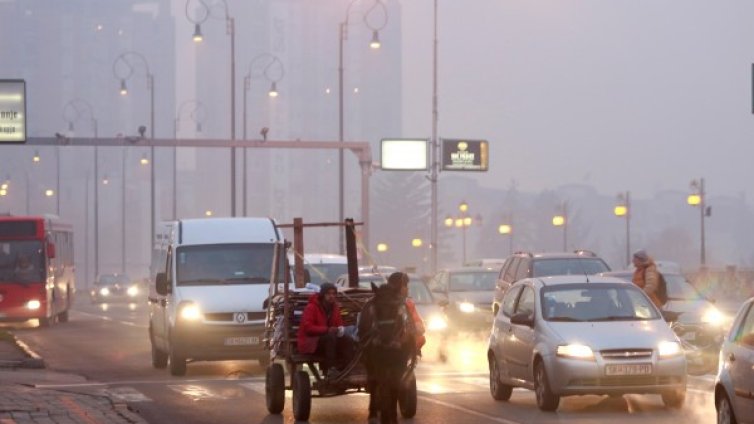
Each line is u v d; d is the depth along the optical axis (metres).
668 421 42.97
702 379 58.41
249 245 70.06
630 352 45.41
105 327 123.00
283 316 47.28
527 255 80.19
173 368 66.31
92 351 87.56
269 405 48.03
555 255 79.56
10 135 128.75
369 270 85.81
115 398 53.91
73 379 64.62
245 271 68.88
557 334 46.41
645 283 61.56
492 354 51.84
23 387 59.00
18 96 129.00
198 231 70.69
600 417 44.47
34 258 119.31
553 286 49.31
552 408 46.22
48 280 120.12
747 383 34.34
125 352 86.56
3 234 119.25
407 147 165.12
